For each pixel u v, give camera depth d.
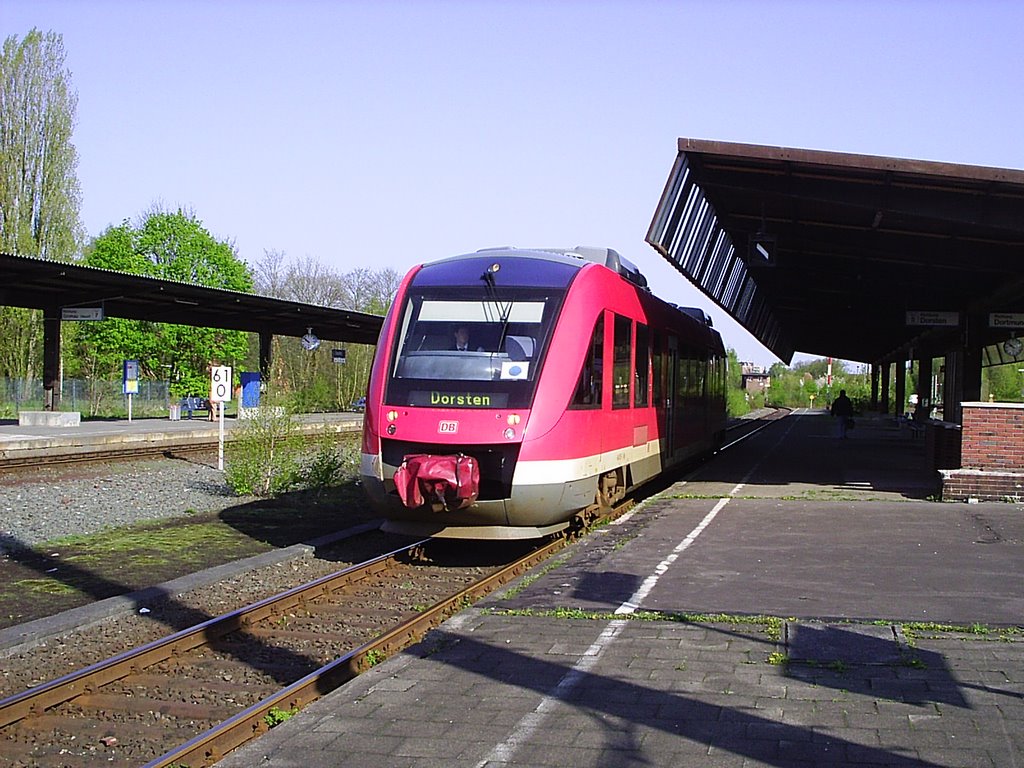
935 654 6.62
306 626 8.88
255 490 18.34
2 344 48.47
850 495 15.59
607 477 12.84
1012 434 14.40
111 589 10.20
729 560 10.05
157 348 54.28
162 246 57.28
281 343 55.53
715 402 23.06
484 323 11.54
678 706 5.72
